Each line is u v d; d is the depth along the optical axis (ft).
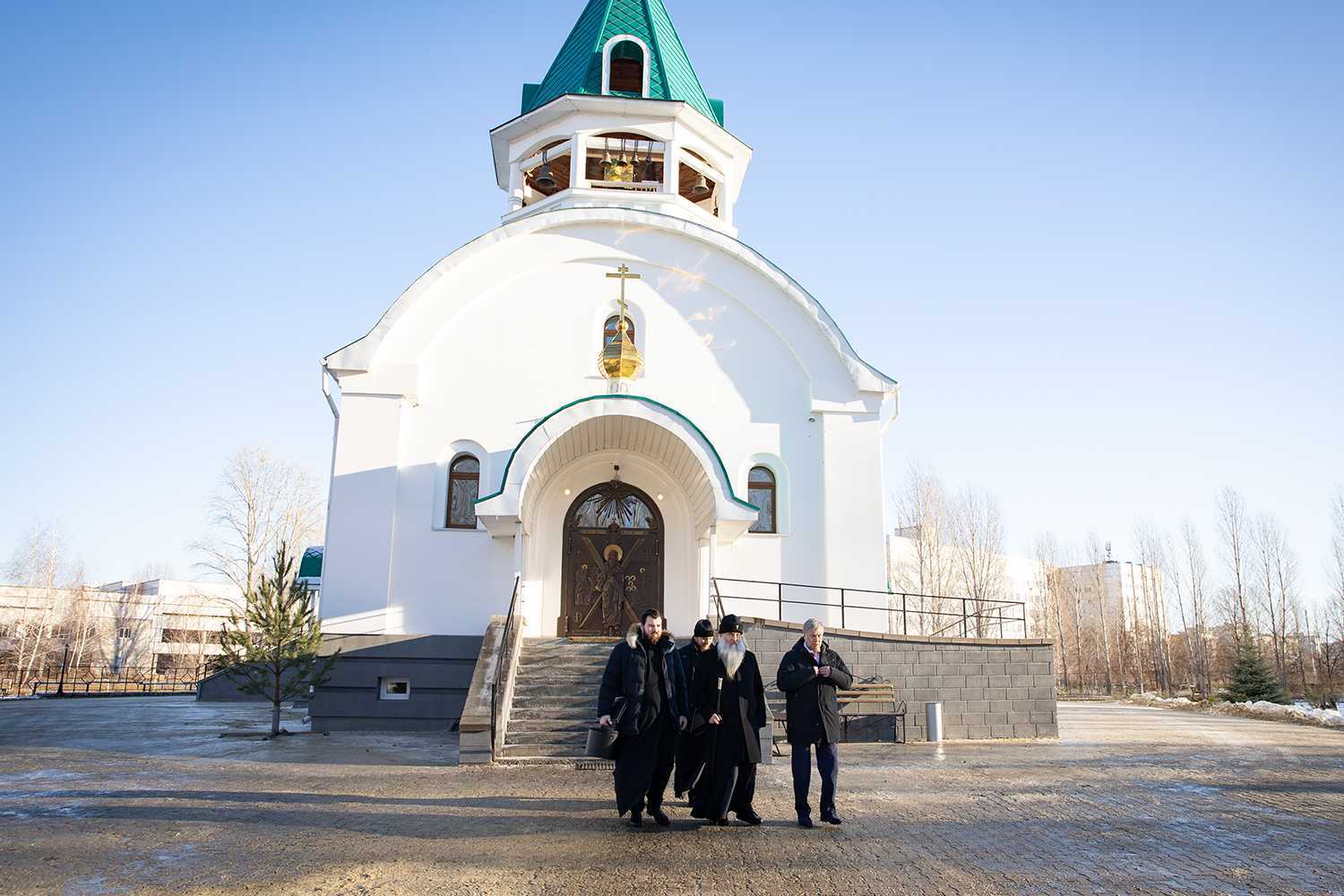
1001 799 33.60
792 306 69.62
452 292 66.95
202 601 256.52
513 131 77.56
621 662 28.86
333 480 62.69
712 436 67.05
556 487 67.62
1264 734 64.28
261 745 51.24
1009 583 221.05
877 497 66.54
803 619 64.69
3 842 25.57
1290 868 23.49
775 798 33.81
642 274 69.26
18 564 215.72
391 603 61.46
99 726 64.59
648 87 77.51
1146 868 23.41
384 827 28.07
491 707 44.75
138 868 22.99
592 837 26.84
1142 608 260.42
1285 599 170.81
